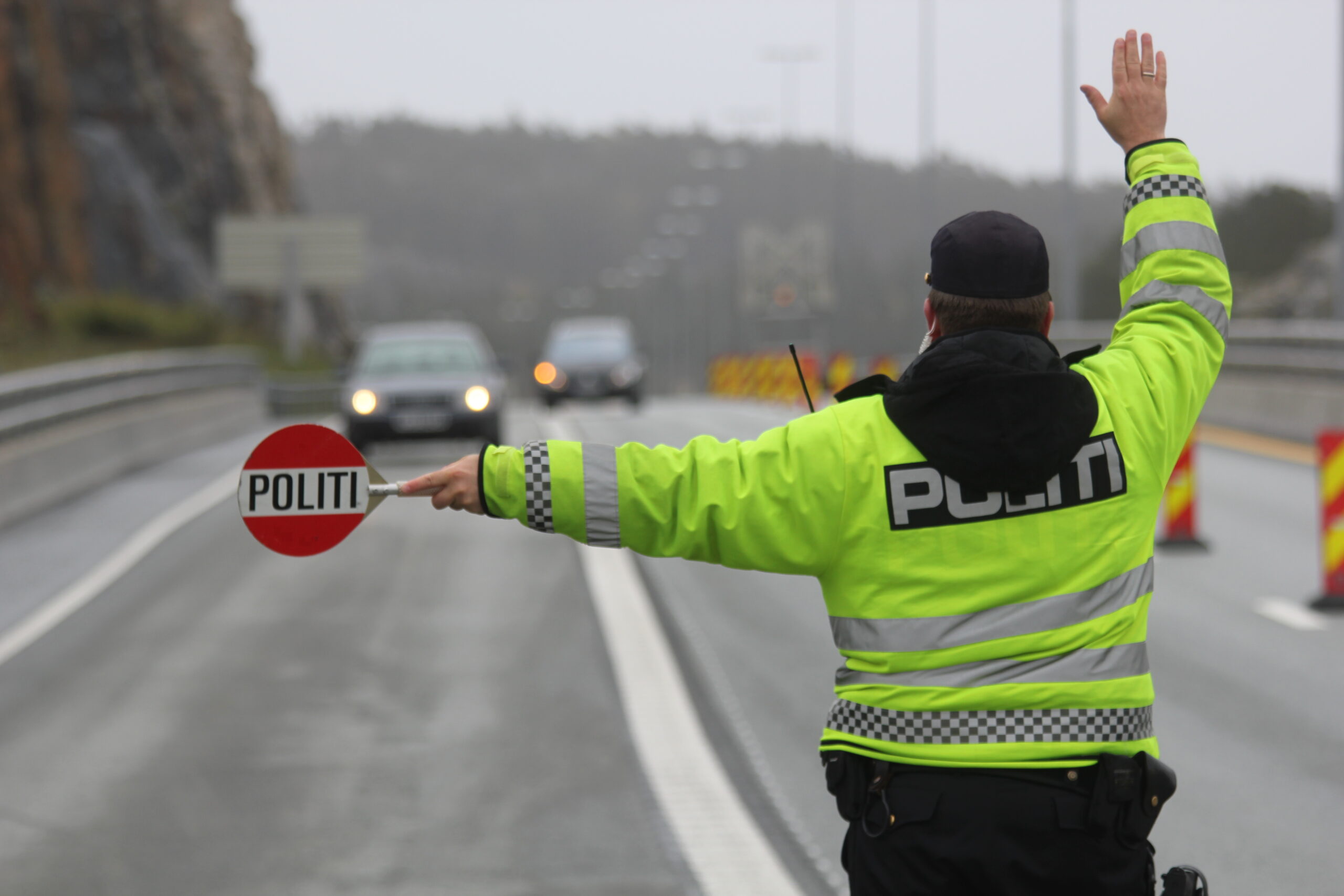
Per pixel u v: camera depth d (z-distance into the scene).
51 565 44.78
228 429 97.50
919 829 9.31
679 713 28.52
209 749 26.38
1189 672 31.44
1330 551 37.75
